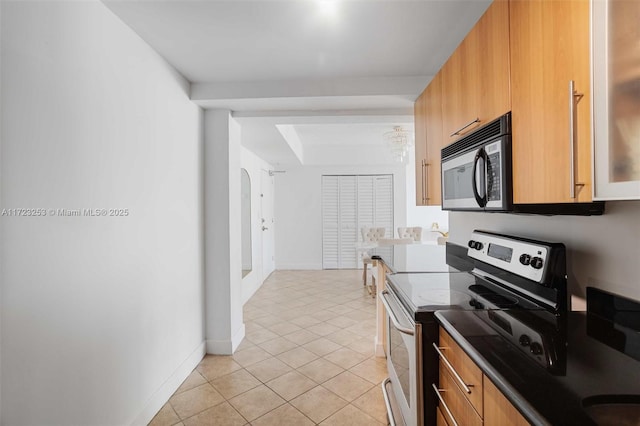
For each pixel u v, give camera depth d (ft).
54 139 3.93
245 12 5.15
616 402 2.09
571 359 2.68
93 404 4.55
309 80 7.95
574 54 2.79
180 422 5.98
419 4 5.02
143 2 4.81
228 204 8.71
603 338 3.10
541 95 3.22
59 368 3.99
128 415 5.35
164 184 6.61
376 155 20.18
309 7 5.05
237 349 9.06
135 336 5.55
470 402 3.05
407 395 4.46
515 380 2.34
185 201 7.59
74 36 4.25
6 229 3.40
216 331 8.74
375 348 8.82
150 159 6.08
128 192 5.37
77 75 4.29
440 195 6.10
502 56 3.90
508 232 5.47
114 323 5.00
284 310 12.64
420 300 4.34
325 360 8.38
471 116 4.74
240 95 7.98
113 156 4.99
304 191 21.03
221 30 5.67
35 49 3.69
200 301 8.41
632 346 2.90
